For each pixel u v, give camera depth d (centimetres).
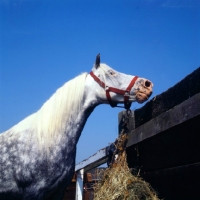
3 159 254
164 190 244
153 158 262
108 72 277
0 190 252
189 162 201
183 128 207
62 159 254
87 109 276
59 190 257
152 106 272
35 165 246
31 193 243
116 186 263
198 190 190
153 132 245
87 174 719
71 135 263
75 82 276
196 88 198
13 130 271
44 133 255
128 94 269
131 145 298
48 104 270
